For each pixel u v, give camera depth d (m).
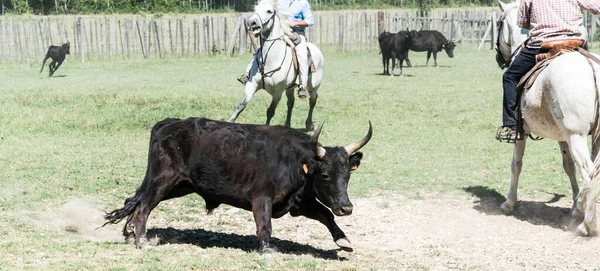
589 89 8.27
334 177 7.26
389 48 27.86
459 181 11.66
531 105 8.95
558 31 8.84
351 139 14.77
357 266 7.44
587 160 8.30
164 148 7.80
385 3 58.19
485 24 42.06
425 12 48.09
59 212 9.48
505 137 9.55
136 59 34.19
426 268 7.48
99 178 11.31
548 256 8.00
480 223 9.46
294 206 7.70
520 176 11.95
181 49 35.16
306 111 18.50
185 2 53.00
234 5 54.44
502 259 7.89
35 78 26.22
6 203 9.73
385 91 22.56
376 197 10.70
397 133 15.55
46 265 6.95
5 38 32.50
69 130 15.38
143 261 7.23
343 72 28.98
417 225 9.34
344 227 9.19
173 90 22.14
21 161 12.34
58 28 33.56
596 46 37.41
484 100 20.55
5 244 7.67
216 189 7.77
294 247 8.18
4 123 15.87
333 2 57.06
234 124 7.88
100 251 7.59
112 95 20.36
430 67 31.59
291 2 15.84
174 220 9.36
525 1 9.20
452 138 15.07
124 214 7.84
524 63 9.21
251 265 7.19
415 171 12.24
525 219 9.66
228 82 24.83
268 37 14.53
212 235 8.65
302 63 14.92
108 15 48.38
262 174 7.56
